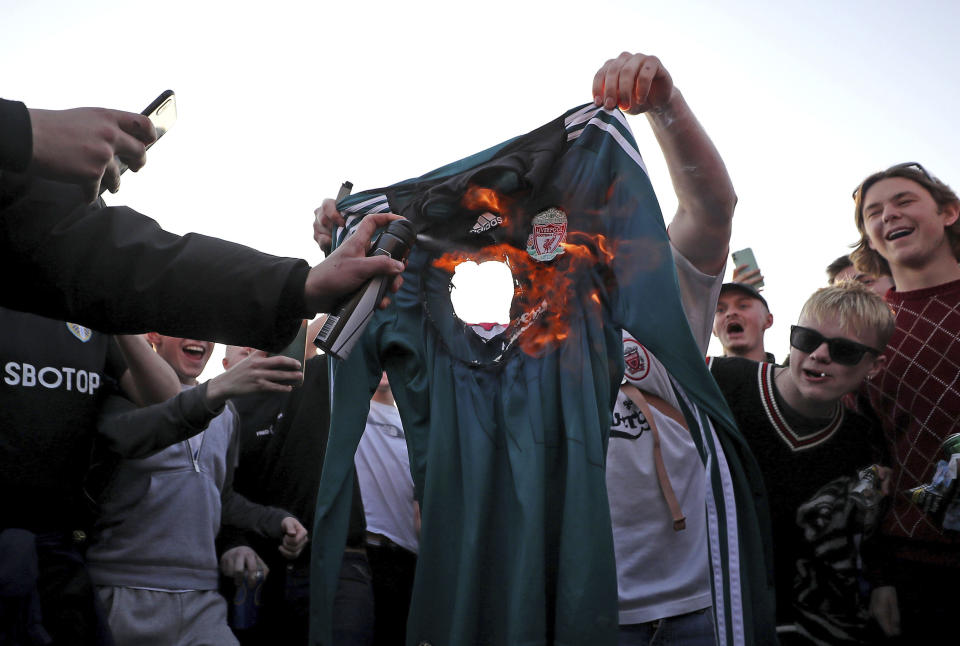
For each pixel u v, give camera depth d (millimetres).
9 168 1337
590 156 2232
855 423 3000
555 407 2137
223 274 1573
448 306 2254
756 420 2959
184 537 2760
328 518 2158
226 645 2729
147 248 1578
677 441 2664
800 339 2869
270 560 3143
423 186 2357
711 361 3160
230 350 3566
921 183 3238
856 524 2902
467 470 2125
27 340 2141
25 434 2080
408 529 3252
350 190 2502
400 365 2248
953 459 2697
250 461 3309
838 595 2857
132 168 1492
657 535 2574
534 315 2197
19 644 1823
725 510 2102
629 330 2107
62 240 1559
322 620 2131
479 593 2062
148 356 2580
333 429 2201
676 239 2494
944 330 3020
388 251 1698
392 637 3148
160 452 2709
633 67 2141
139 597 2650
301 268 1610
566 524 1999
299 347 2535
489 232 2248
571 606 1939
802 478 2896
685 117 2268
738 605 2055
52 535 2115
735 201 2453
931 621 2840
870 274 3707
